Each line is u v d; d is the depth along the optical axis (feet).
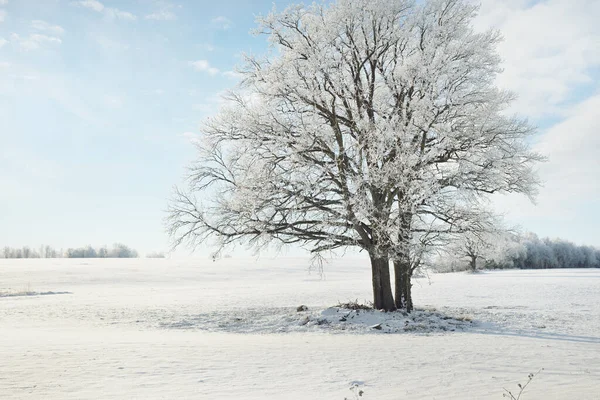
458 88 64.59
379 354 35.91
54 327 60.23
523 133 63.36
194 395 21.91
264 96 64.75
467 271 232.12
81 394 21.48
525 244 325.42
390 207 64.44
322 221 62.18
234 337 49.11
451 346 41.24
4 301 107.14
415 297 107.96
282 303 96.78
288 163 64.03
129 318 72.23
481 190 64.85
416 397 22.21
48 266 279.28
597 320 66.54
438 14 67.51
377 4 64.13
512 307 85.10
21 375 25.40
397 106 64.44
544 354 36.76
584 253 369.09
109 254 573.74
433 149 58.95
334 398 21.76
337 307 69.92
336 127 66.44
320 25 64.18
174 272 255.70
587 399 21.77
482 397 22.24
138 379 25.25
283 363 31.35
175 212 69.72
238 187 65.46
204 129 69.82
